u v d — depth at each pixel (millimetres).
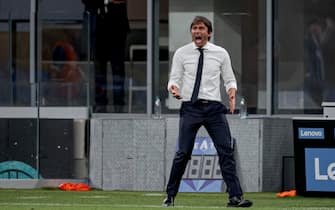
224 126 31703
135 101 49750
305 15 49156
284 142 45469
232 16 49438
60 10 50125
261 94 49250
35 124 47031
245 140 44969
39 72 49375
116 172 46000
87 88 48094
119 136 46000
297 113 49094
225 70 31906
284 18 49250
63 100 47812
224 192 44344
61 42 50031
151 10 49812
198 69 31625
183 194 42875
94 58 49656
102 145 46156
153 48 49812
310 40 49156
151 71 49719
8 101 47844
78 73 49281
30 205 33250
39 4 50156
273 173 45219
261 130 44750
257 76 49281
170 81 31969
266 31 49188
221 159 31766
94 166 46344
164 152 45562
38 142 46875
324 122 40656
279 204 36344
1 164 46906
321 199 39656
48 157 46750
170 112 49625
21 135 47000
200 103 31531
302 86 49188
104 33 49906
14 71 49156
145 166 45719
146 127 45688
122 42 49844
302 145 40906
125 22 49906
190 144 31750
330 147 40656
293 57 49188
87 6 49938
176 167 31812
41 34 50219
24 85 47812
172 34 49906
